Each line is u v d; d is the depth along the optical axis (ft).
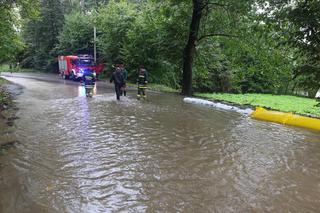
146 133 37.58
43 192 21.76
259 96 96.02
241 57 95.14
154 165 27.09
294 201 21.08
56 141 33.71
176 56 88.12
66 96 69.00
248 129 41.60
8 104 57.00
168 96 74.23
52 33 173.47
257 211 19.62
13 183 23.12
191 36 80.69
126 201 20.66
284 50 69.21
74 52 145.38
